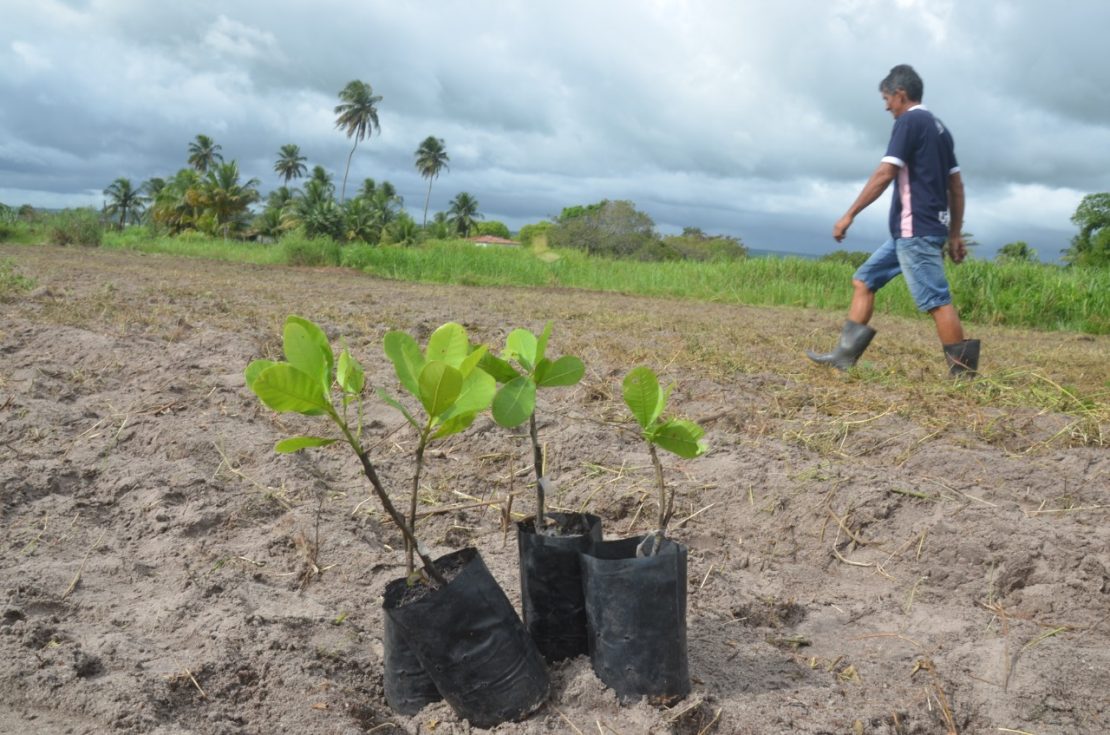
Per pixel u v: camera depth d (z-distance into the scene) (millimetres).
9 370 4598
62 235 29703
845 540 2941
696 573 2697
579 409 4449
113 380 4664
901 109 5738
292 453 3594
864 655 2260
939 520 2936
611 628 1901
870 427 4164
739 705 1956
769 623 2434
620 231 36656
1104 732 1971
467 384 1741
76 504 2992
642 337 7828
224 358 5238
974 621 2447
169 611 2283
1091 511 3176
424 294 13539
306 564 2656
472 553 1957
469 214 100438
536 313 10172
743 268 17734
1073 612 2486
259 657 2074
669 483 3381
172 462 3383
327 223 55500
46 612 2289
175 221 63312
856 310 6066
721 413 4348
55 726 1793
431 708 1931
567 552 2021
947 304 5715
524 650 1892
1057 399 4930
